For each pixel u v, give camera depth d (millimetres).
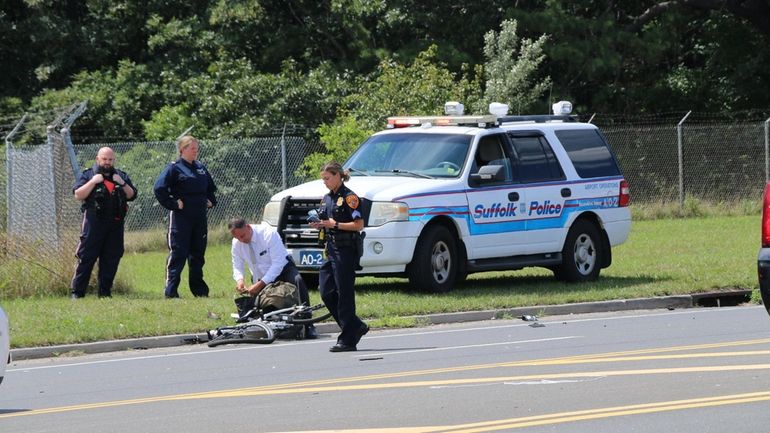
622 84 129000
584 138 65812
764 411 29672
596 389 33219
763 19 120938
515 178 61750
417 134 62281
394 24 113562
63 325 48312
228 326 48719
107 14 116500
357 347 44938
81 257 56719
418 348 44062
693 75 128875
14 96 115250
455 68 111500
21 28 115500
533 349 42594
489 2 117062
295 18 118688
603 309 56594
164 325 48688
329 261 43938
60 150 61125
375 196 57344
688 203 105375
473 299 56000
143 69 111188
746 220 100812
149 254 82562
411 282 58281
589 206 64500
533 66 105250
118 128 108438
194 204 57031
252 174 93312
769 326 47406
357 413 30703
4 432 29875
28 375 40719
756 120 128625
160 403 33500
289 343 47031
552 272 69750
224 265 74062
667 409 30125
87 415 32000
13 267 58188
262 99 106250
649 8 124938
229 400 33469
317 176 87875
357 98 100312
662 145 109875
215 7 115250
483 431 28031
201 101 107125
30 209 61406
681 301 58344
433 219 58750
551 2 114688
